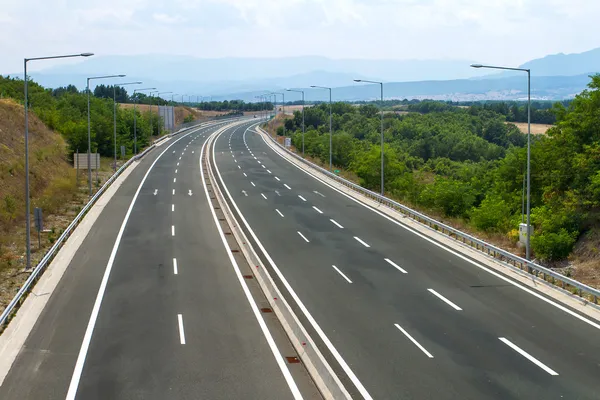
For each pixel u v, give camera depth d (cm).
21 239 3284
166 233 3481
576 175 3747
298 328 1836
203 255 3005
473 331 1962
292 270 2736
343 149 8106
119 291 2395
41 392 1498
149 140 9300
